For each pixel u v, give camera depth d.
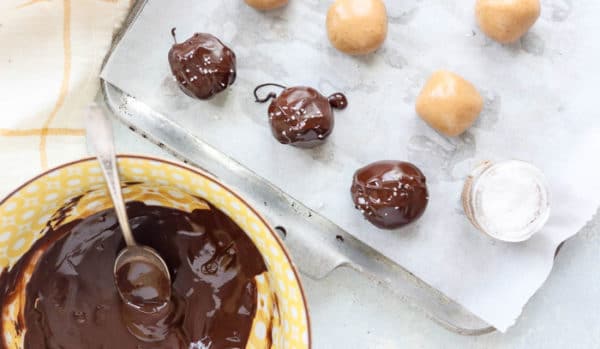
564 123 0.43
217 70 0.40
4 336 0.38
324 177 0.43
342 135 0.43
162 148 0.42
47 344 0.39
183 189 0.36
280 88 0.43
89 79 0.42
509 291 0.43
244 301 0.40
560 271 0.44
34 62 0.41
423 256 0.43
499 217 0.41
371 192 0.40
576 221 0.42
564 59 0.43
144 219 0.39
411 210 0.40
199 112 0.42
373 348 0.44
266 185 0.43
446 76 0.41
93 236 0.39
